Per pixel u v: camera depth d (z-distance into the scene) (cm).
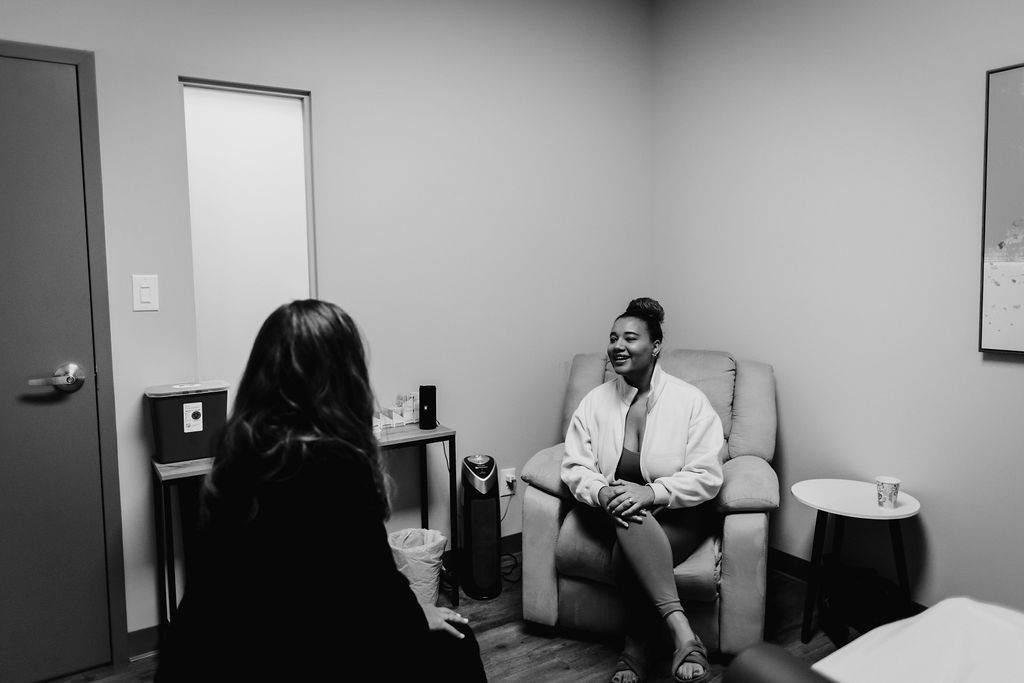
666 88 326
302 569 103
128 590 221
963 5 215
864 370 248
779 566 282
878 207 241
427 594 232
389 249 265
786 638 227
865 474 249
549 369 311
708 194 306
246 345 242
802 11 263
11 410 201
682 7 315
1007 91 203
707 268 309
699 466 211
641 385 229
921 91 227
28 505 205
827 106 256
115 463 217
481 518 257
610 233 325
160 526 217
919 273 230
